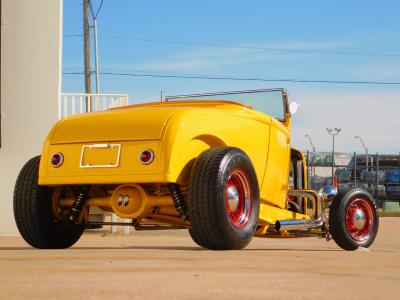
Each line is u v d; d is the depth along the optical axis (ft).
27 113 37.78
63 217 19.17
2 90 37.68
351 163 230.89
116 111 17.84
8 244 25.32
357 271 10.03
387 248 28.37
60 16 38.09
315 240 35.17
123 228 41.22
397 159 229.25
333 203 22.48
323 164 216.95
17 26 37.83
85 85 100.94
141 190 17.49
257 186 17.76
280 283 7.92
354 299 6.65
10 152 37.60
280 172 21.01
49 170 17.95
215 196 16.35
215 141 17.79
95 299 6.17
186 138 16.88
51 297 6.22
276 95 22.76
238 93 23.16
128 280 7.87
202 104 19.57
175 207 17.29
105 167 17.19
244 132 18.93
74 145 17.74
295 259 12.51
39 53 37.93
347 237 22.36
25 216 18.69
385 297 6.88
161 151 16.60
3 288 6.88
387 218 103.30
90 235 38.91
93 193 19.08
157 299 6.30
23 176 18.86
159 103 19.88
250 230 17.39
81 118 18.07
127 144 17.02
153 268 9.62
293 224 20.95
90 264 10.20
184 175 16.97
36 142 37.78
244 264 10.85
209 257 12.60
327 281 8.29
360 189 22.84
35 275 8.27
